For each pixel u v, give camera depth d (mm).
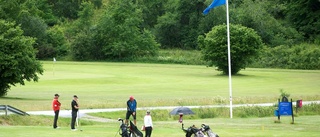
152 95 79188
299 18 194875
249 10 187750
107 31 179875
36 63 78500
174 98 72688
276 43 180875
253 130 42062
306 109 60875
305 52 156875
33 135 37375
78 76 113000
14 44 76125
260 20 185000
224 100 68562
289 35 186125
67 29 197125
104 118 53844
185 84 100250
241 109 59688
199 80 108688
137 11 185000
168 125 47125
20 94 80625
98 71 129250
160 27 197625
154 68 140625
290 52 161125
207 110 58594
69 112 55562
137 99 71062
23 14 178125
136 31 181000
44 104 63531
